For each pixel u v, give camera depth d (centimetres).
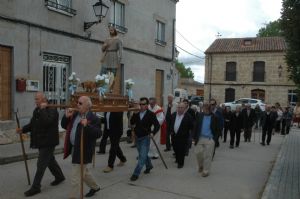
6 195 636
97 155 1044
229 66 4006
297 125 2881
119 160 982
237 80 3953
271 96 3819
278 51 3762
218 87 4044
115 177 795
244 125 1517
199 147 854
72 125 621
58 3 1300
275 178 819
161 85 2164
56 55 1308
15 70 1117
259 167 995
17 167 848
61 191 664
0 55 1077
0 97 1080
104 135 1060
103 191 685
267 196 665
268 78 3825
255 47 3903
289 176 843
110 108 769
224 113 1531
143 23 1894
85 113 608
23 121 1149
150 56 1977
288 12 853
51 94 1293
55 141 647
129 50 1761
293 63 888
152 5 1986
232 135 1384
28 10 1156
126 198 646
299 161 1068
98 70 1523
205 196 680
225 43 4122
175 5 2289
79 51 1409
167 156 1087
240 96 3959
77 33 1392
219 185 769
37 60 1201
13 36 1105
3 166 852
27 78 1159
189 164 983
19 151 964
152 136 809
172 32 2259
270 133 1522
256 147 1437
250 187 766
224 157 1148
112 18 1631
